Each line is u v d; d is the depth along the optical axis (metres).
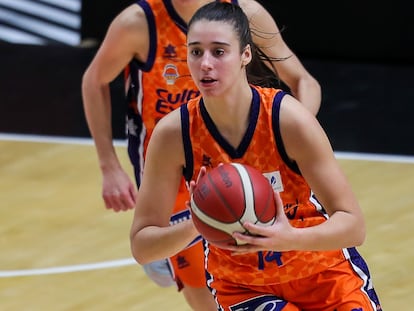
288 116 7.52
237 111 7.57
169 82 10.05
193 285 10.73
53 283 13.27
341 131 18.88
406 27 21.78
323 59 22.16
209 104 7.56
